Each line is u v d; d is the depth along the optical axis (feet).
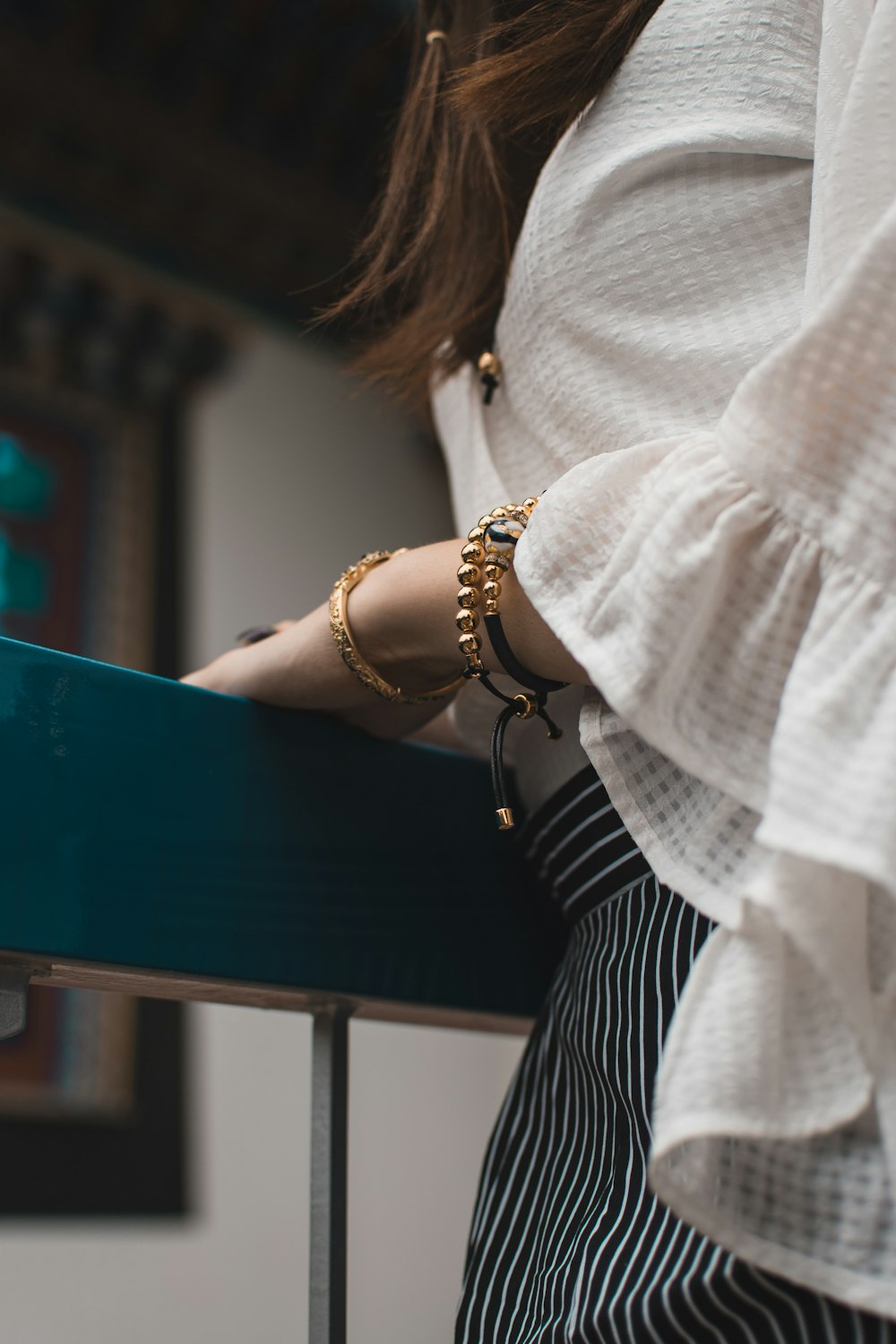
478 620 1.25
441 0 1.94
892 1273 0.84
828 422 0.99
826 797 0.84
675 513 1.01
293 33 11.10
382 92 11.68
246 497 12.60
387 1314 10.21
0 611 10.58
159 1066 9.87
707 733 1.00
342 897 1.55
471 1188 11.20
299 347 13.47
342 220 12.76
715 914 0.97
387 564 1.42
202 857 1.41
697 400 1.25
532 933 1.77
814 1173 0.89
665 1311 1.01
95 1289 8.84
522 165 1.69
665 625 0.99
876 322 0.97
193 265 12.60
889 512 0.95
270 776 1.51
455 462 1.75
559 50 1.45
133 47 11.23
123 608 11.28
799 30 1.30
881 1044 0.87
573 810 1.42
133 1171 9.40
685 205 1.30
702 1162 0.91
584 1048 1.31
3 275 11.44
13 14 10.82
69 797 1.31
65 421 11.73
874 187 1.06
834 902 0.87
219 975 1.39
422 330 1.75
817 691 0.90
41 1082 9.23
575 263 1.36
